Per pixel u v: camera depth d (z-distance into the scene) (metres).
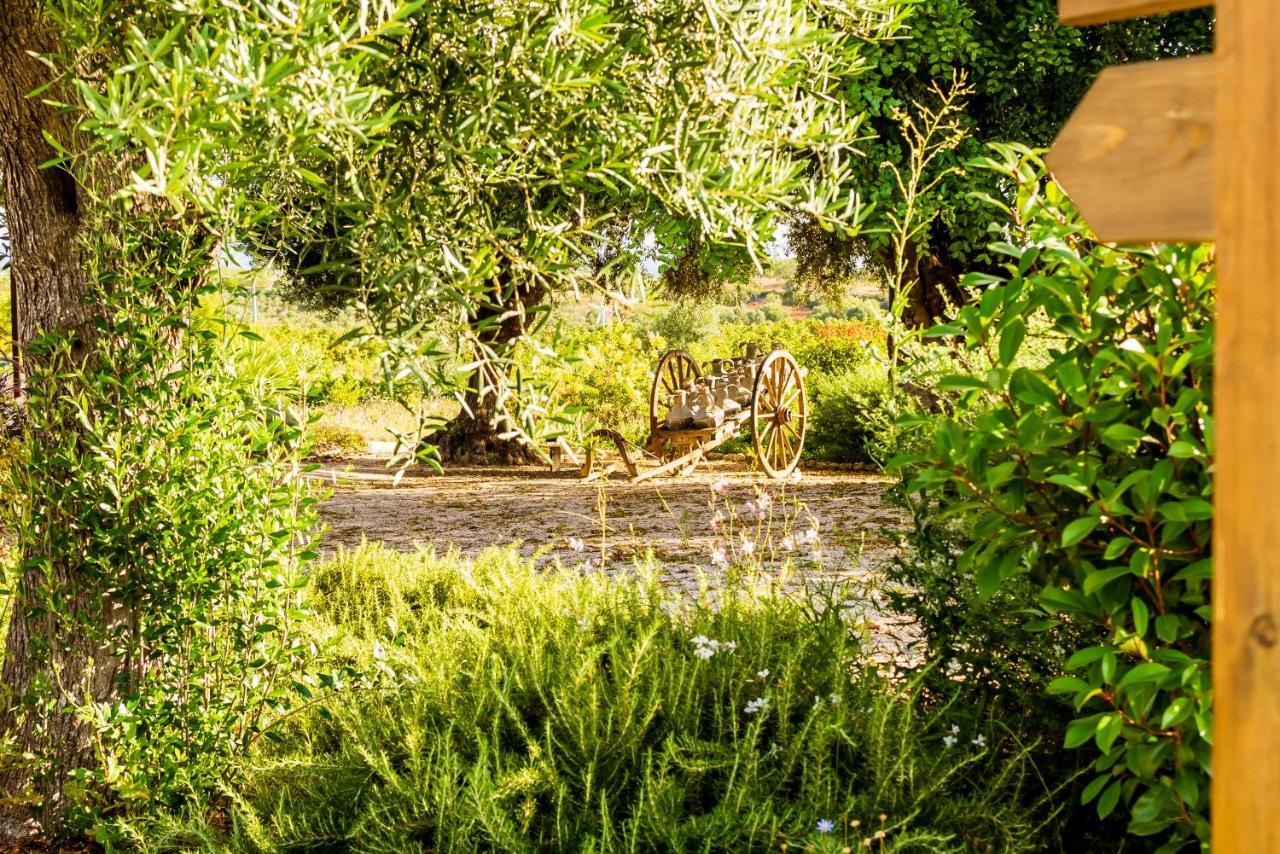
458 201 1.81
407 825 2.54
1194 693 1.72
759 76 1.81
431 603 4.89
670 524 8.61
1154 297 1.86
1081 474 1.77
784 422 12.91
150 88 1.42
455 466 14.56
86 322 3.28
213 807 3.27
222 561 3.22
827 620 3.21
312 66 1.43
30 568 3.25
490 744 2.77
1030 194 2.07
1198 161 1.08
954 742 2.65
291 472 3.35
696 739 2.61
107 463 3.10
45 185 3.22
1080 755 2.71
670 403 12.61
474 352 1.82
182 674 3.31
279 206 1.89
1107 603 1.87
